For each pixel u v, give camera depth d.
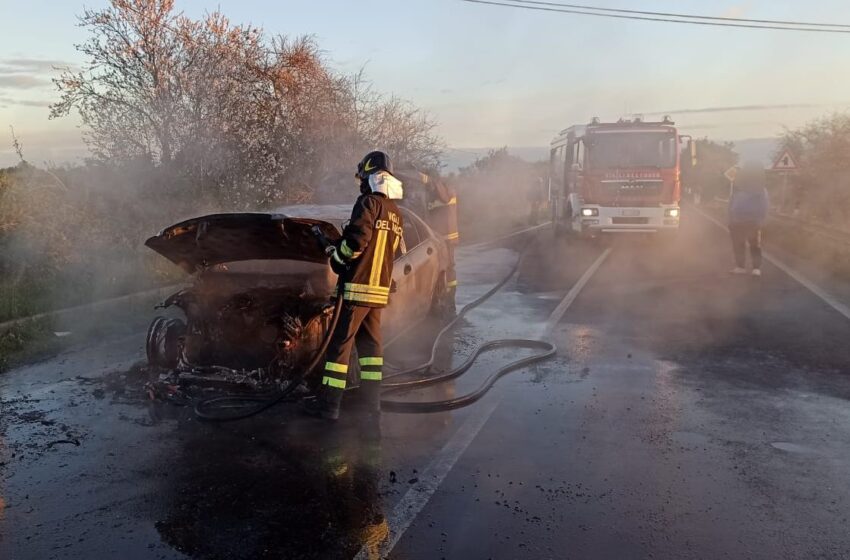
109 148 10.99
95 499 4.03
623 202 17.59
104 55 10.91
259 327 5.46
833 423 5.29
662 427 5.21
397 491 4.16
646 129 17.61
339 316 5.10
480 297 10.64
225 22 11.79
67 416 5.33
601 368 6.80
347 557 3.46
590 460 4.62
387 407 5.56
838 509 3.95
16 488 4.15
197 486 4.21
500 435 5.06
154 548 3.52
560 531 3.71
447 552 3.50
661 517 3.86
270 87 12.84
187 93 11.22
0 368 6.48
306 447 4.80
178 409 5.48
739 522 3.80
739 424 5.27
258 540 3.61
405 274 6.91
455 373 6.49
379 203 5.07
